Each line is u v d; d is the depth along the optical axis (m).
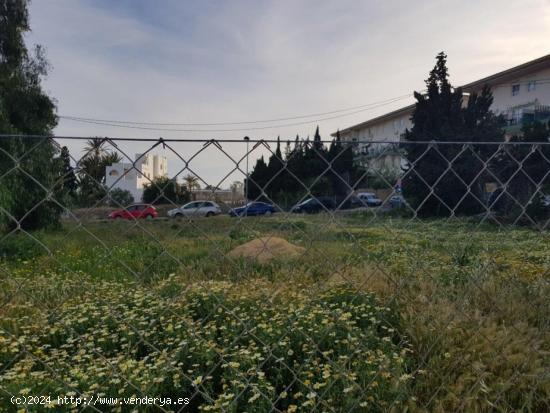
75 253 3.40
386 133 38.06
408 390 1.97
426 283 2.63
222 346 2.37
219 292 2.62
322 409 1.93
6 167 6.48
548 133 17.19
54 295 3.05
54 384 2.00
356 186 1.60
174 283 2.84
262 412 1.89
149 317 2.78
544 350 2.20
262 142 1.34
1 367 2.31
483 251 2.78
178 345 2.37
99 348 2.31
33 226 6.98
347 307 2.57
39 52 14.15
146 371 2.08
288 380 2.21
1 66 13.09
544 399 1.95
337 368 1.96
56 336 2.80
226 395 1.87
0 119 11.57
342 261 2.50
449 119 19.12
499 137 18.69
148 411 1.98
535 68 26.06
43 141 1.16
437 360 2.13
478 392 1.97
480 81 28.94
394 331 2.48
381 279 2.57
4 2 13.11
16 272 4.10
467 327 2.32
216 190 1.35
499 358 2.14
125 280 3.04
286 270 2.65
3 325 2.57
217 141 1.28
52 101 14.10
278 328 2.40
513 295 2.49
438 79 19.86
